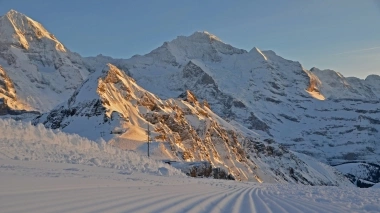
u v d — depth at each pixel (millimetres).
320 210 13000
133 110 141500
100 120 116750
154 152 96000
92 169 21297
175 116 157250
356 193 25547
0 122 28906
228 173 81875
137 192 12555
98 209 8117
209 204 11789
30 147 24672
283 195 19641
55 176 14164
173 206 10148
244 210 11391
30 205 7617
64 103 145125
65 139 32219
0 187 9555
